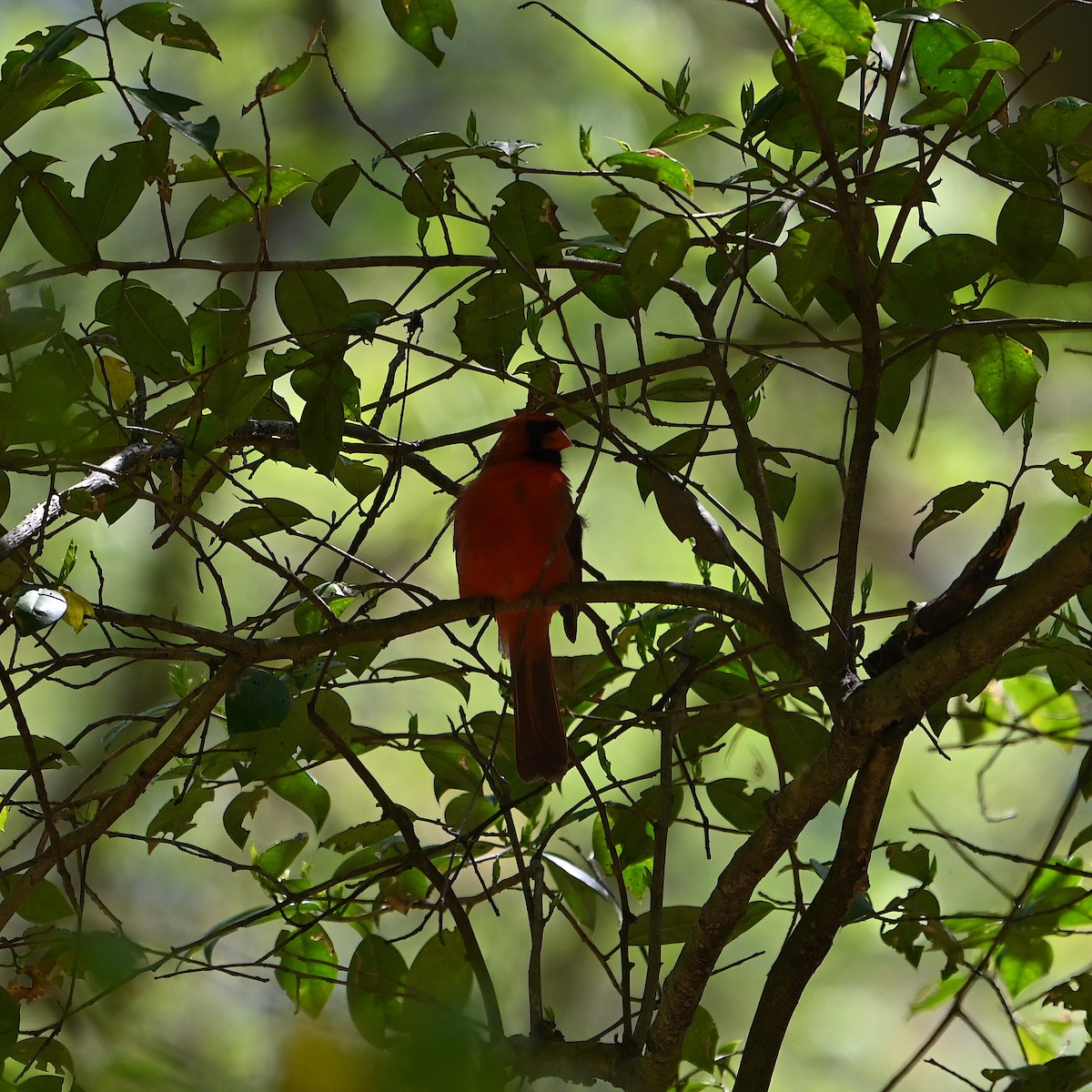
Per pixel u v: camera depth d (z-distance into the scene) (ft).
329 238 55.06
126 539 53.11
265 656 17.98
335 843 21.56
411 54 56.18
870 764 16.06
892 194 18.61
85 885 17.78
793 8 14.49
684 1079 21.39
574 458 43.65
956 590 15.33
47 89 16.33
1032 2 28.02
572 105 55.52
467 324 19.58
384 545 55.31
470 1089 9.84
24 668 17.07
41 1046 18.01
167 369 17.84
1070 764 52.65
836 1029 54.65
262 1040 19.21
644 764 48.85
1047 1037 23.07
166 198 17.76
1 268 48.98
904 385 19.90
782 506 20.95
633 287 16.37
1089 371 54.19
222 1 56.39
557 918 49.62
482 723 22.61
